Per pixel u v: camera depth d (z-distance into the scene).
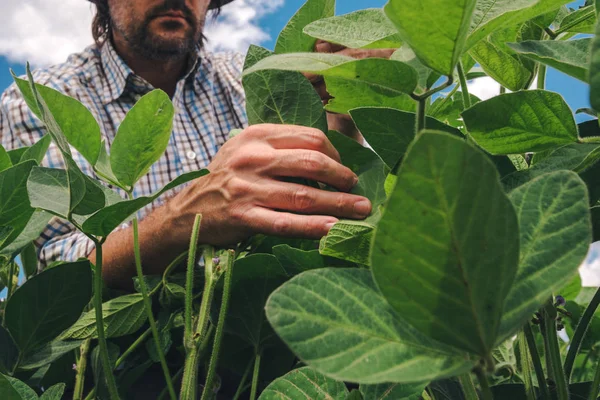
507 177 0.40
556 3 0.34
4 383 0.39
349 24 0.41
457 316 0.22
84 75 2.93
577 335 0.43
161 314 0.67
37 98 0.38
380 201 0.59
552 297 0.40
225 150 0.97
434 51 0.30
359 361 0.23
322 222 0.64
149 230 1.10
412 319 0.22
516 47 0.34
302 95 0.62
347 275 0.26
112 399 0.44
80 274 0.53
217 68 3.22
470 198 0.20
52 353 0.57
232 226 0.85
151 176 2.70
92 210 0.43
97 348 0.64
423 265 0.21
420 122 0.33
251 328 0.59
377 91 0.54
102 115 2.85
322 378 0.40
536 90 0.39
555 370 0.39
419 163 0.19
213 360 0.47
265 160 0.84
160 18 2.78
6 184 0.49
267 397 0.39
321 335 0.24
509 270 0.21
